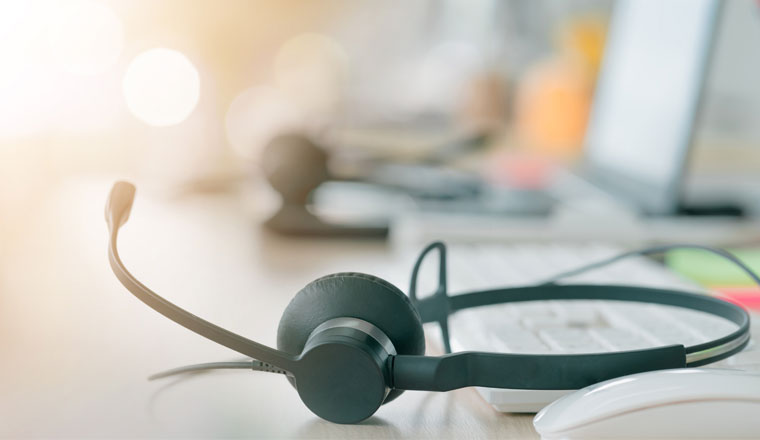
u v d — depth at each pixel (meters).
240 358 0.57
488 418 0.45
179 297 0.77
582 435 0.39
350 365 0.42
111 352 0.59
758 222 1.17
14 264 0.96
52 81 1.85
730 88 2.28
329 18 3.23
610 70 1.47
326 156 1.16
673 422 0.38
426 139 2.14
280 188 1.15
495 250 0.94
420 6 3.39
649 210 1.17
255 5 2.80
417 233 1.03
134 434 0.43
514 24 3.10
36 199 1.50
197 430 0.43
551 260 0.87
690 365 0.44
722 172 1.64
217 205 1.46
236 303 0.74
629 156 1.27
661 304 0.60
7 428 0.44
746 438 0.38
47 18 1.81
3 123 1.42
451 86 2.92
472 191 1.36
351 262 0.95
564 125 2.26
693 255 1.00
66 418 0.45
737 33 2.28
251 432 0.43
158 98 1.69
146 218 1.32
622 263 0.86
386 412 0.46
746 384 0.39
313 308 0.44
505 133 2.50
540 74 2.61
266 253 1.02
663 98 1.13
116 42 2.15
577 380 0.43
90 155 1.92
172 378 0.53
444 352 0.55
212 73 2.27
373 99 3.11
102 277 0.89
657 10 1.20
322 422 0.45
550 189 1.42
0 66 1.46
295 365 0.43
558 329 0.57
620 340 0.53
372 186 1.40
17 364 0.56
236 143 1.78
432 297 0.56
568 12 2.74
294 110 2.27
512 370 0.44
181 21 2.47
